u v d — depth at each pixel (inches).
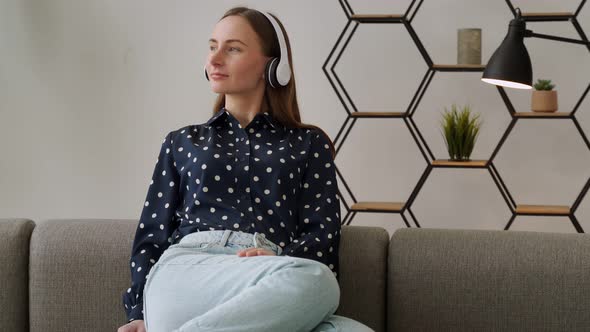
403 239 70.9
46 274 72.6
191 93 127.4
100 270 72.2
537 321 66.6
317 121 125.6
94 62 128.7
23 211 131.9
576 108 111.3
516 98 120.6
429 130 123.3
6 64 130.0
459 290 67.9
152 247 72.2
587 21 117.5
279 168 72.7
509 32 95.7
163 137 128.6
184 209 73.3
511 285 67.2
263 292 56.2
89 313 72.0
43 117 130.2
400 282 69.2
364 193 125.9
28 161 131.0
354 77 124.4
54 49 129.0
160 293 62.2
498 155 121.9
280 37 77.2
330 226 71.0
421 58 122.5
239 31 76.2
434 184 124.1
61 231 74.1
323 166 75.4
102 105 129.2
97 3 127.9
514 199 121.9
